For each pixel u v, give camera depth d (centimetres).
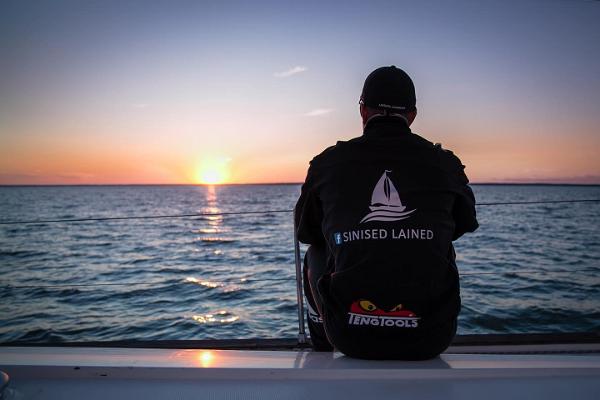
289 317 671
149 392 106
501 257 1272
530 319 614
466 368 119
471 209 162
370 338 143
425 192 149
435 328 144
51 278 1079
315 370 115
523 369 119
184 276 1073
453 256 158
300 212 174
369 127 162
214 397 104
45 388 108
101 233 2133
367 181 151
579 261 1202
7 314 708
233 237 1934
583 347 228
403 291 142
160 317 681
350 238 146
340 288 146
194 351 132
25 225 2548
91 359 121
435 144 161
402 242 143
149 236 1994
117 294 827
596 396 106
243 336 595
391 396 105
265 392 106
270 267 1182
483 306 673
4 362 117
